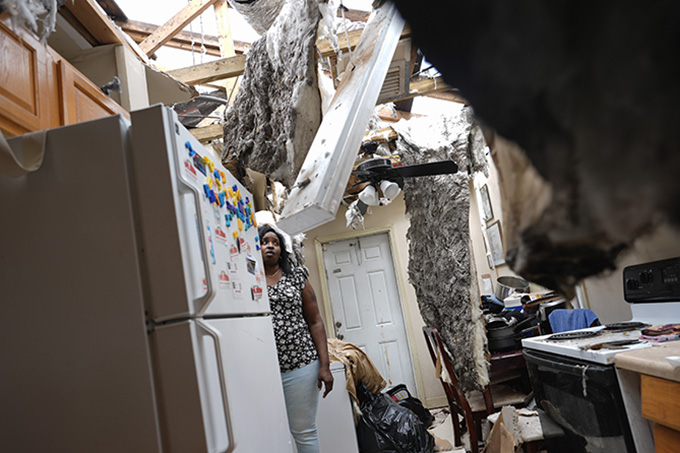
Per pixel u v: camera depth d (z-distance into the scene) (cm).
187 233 92
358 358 290
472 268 285
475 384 276
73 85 133
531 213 19
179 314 86
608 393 117
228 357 101
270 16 233
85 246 89
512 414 202
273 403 133
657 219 16
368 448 259
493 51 17
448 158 291
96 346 86
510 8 17
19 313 89
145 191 90
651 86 15
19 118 105
